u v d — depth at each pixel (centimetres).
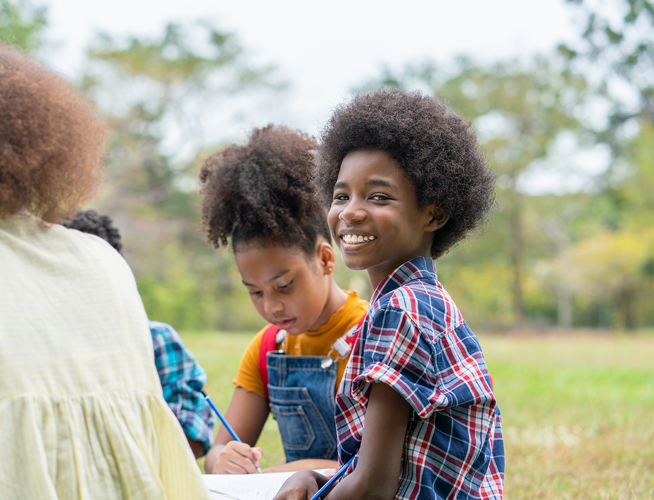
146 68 2233
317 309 218
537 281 3381
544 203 2970
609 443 385
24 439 115
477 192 175
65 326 126
